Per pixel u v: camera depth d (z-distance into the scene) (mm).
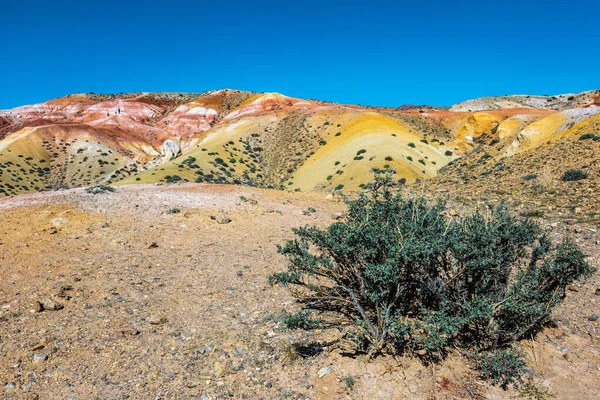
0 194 69562
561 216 11219
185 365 4402
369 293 4578
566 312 5688
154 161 101250
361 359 4445
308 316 5293
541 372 4234
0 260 7660
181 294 6465
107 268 7598
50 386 3979
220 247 9398
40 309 5629
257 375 4246
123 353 4605
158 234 10133
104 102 156000
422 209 5723
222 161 73500
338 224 5078
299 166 67312
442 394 3922
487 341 4637
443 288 4762
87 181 88438
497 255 4871
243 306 6016
